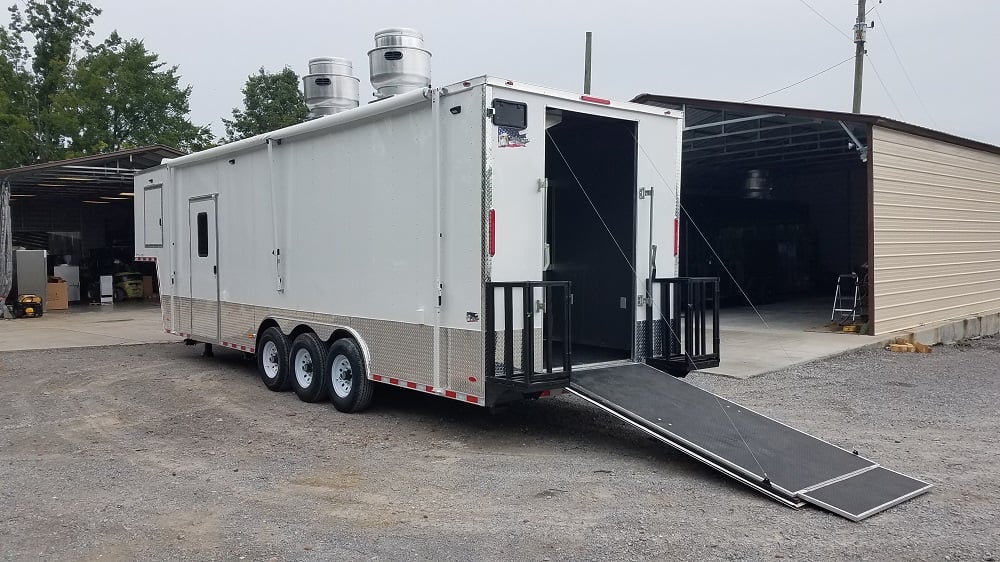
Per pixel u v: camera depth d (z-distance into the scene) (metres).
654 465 5.52
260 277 8.39
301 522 4.38
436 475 5.29
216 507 4.65
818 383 8.77
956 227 14.70
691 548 3.96
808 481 4.78
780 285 19.66
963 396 8.06
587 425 6.75
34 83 40.75
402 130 6.32
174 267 10.24
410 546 4.01
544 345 5.71
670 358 6.70
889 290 12.72
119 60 41.47
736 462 4.95
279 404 7.72
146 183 10.86
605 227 7.08
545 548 3.97
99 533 4.23
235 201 8.77
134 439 6.38
